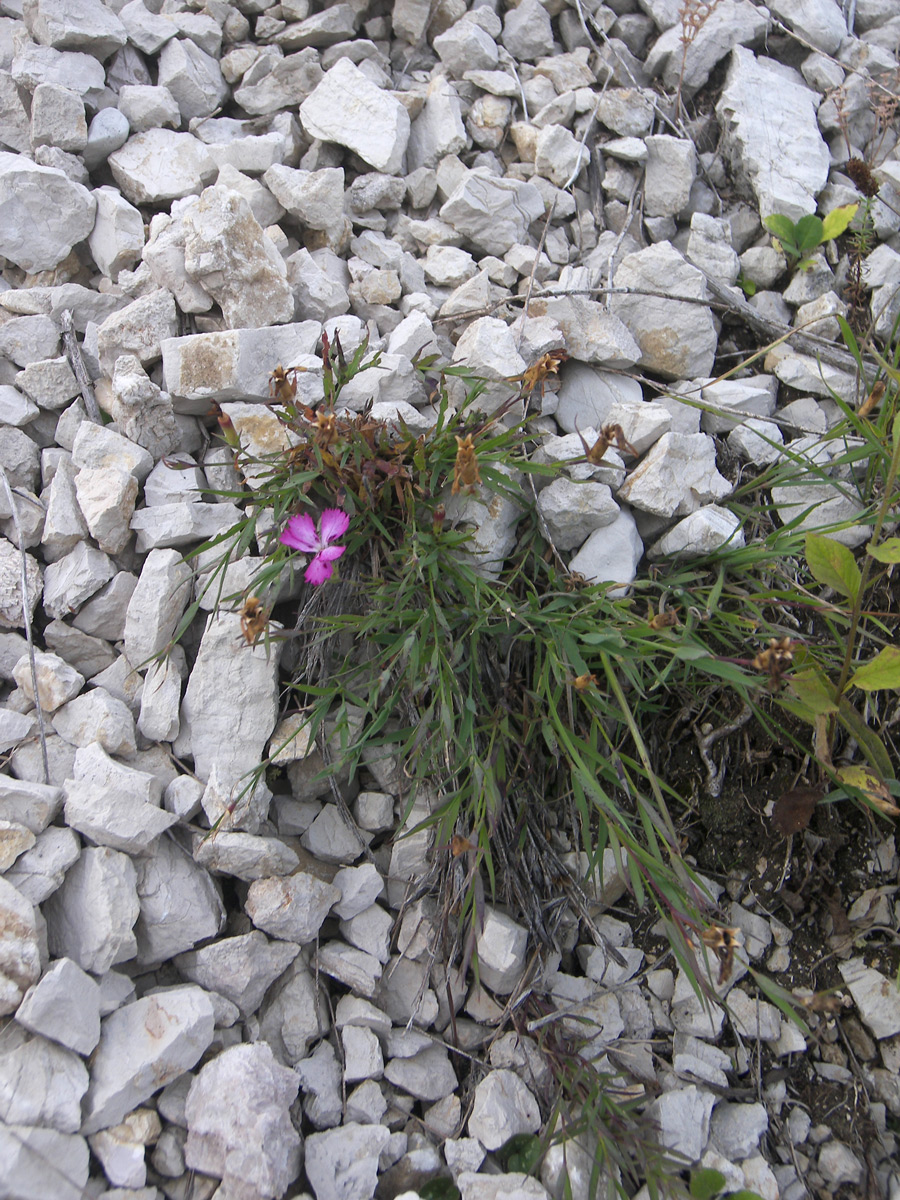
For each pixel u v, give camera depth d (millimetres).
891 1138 416
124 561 430
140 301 454
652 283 496
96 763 379
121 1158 332
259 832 399
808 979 438
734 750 450
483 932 400
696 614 406
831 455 469
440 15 591
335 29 573
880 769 383
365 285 488
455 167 539
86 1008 339
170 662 412
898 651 359
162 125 539
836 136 584
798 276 527
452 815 382
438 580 399
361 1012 387
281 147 516
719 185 570
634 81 569
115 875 361
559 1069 382
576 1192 368
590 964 424
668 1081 407
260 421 438
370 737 408
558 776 432
